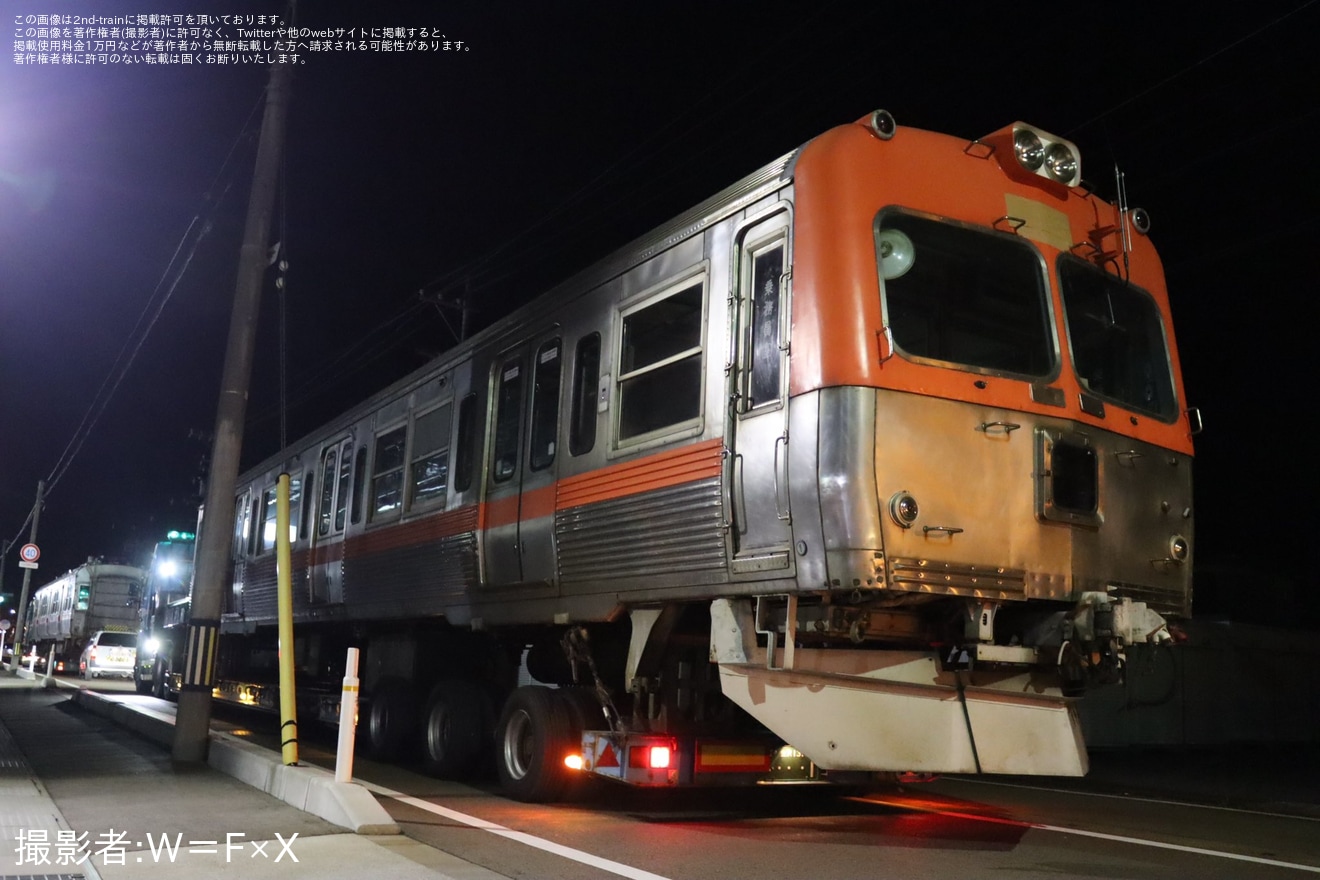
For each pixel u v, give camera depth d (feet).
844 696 19.70
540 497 27.89
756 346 21.29
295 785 25.38
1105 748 54.34
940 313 20.38
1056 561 20.22
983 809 29.63
